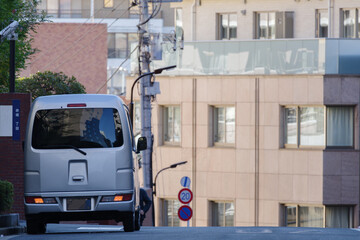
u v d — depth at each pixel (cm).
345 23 11319
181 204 11062
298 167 10475
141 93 9062
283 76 10544
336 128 10456
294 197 10506
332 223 10456
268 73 10631
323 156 10369
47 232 4869
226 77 10788
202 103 10938
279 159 10550
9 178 5962
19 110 5909
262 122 10631
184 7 12112
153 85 9038
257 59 10681
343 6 11275
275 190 10569
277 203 10569
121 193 4338
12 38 5759
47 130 4344
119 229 5297
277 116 10575
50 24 19112
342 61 10356
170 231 4838
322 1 11381
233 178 10750
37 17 7381
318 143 10494
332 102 10369
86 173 4322
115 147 4344
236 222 10744
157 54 9300
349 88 10356
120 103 4403
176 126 11181
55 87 8850
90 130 4347
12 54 5828
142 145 4822
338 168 10388
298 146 10569
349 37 11294
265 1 11619
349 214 10488
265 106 10612
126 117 4412
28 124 4356
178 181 11038
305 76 10456
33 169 4325
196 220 10962
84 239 3897
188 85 11000
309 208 10531
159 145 11275
